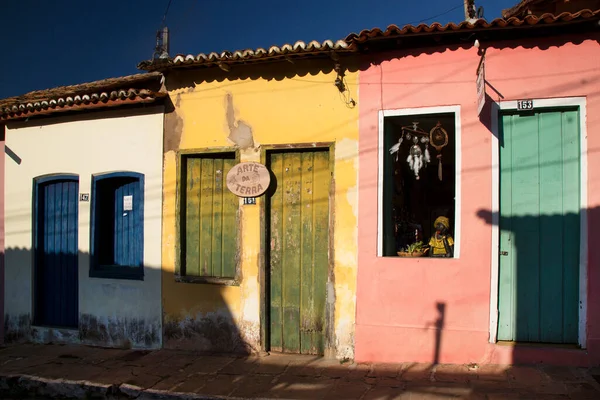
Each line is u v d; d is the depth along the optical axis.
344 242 6.74
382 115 6.65
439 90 6.43
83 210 8.25
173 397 5.81
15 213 8.87
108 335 7.98
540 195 6.14
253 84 7.24
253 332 7.14
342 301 6.71
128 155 7.94
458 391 5.41
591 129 5.90
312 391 5.67
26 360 7.46
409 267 6.44
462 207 6.29
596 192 5.87
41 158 8.66
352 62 6.79
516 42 6.16
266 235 7.14
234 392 5.76
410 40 6.40
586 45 5.96
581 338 5.90
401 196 7.24
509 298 6.20
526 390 5.32
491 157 6.20
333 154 6.83
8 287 8.89
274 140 7.11
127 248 8.20
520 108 6.11
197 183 7.63
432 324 6.33
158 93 7.55
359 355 6.59
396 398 5.34
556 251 6.07
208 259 7.55
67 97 8.22
